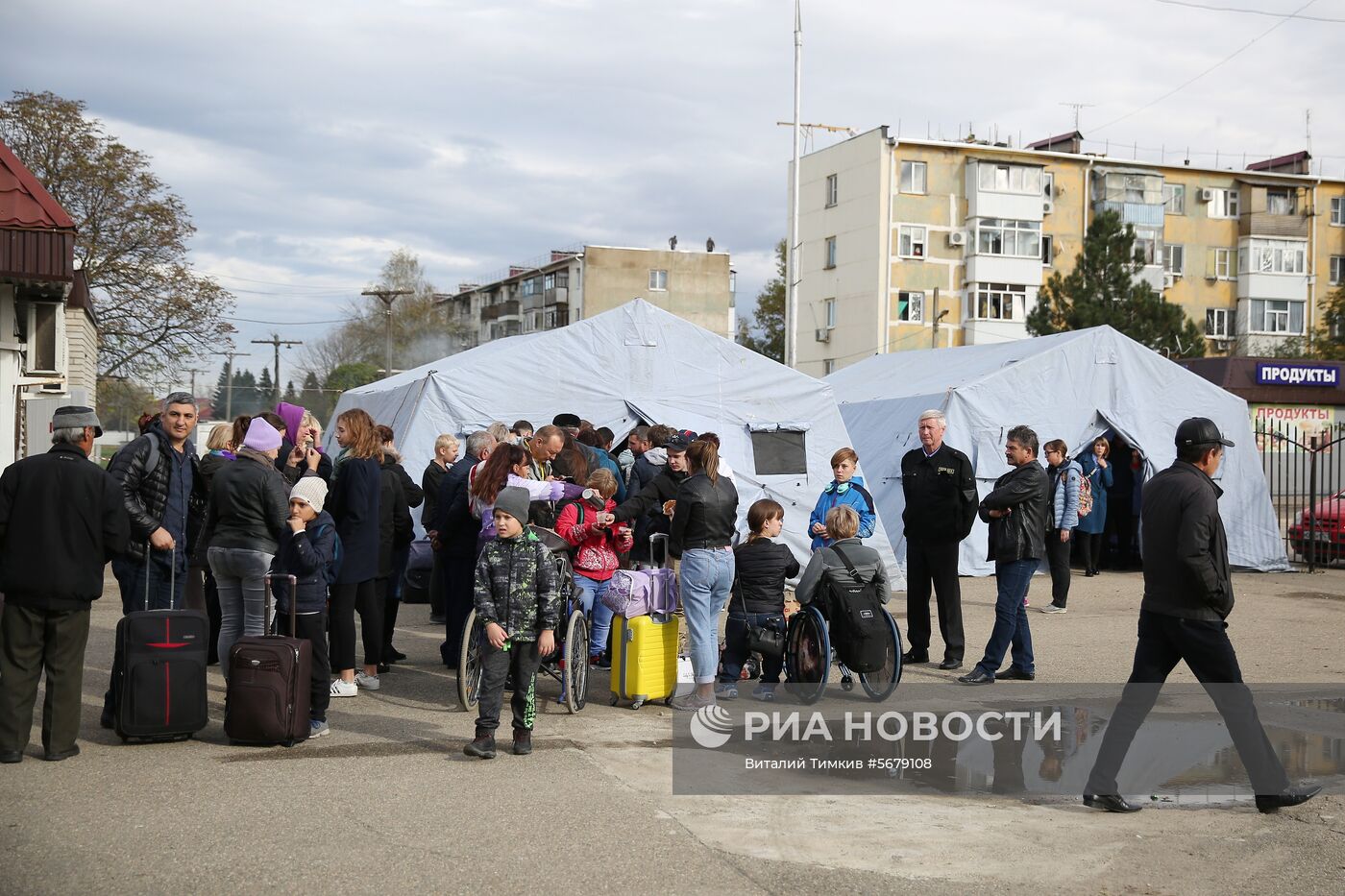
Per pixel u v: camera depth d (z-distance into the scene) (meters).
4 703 6.61
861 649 8.60
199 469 8.68
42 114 38.75
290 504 7.50
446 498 10.04
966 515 10.18
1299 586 17.03
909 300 52.41
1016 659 9.77
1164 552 6.13
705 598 8.13
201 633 7.26
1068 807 6.26
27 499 6.59
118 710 7.07
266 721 7.06
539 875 4.96
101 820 5.61
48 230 10.29
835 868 5.18
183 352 41.69
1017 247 52.75
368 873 4.94
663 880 4.95
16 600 6.61
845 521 8.88
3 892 4.66
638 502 9.27
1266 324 56.88
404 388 16.48
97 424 6.94
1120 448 19.72
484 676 6.96
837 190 54.88
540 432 9.86
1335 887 5.05
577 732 7.72
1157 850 5.53
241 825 5.56
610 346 15.48
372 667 9.22
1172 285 56.44
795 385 16.20
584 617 8.69
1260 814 6.13
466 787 6.29
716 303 77.31
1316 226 57.53
